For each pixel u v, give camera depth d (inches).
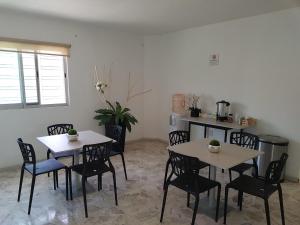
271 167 84.1
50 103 165.8
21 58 150.3
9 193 117.4
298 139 131.8
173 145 115.3
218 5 123.3
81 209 104.0
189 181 93.5
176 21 157.6
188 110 182.9
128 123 179.6
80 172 104.3
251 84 148.9
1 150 146.5
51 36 157.4
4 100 147.5
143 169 149.9
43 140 118.6
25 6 126.6
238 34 151.8
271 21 136.2
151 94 213.0
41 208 104.6
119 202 110.1
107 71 189.0
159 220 96.9
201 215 100.3
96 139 121.3
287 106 134.6
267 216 84.4
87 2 119.5
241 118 147.6
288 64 132.0
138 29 183.2
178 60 191.8
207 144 112.0
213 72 168.7
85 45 174.2
